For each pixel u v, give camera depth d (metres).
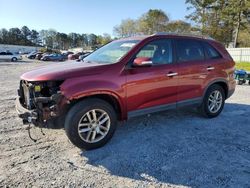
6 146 3.95
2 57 39.66
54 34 122.69
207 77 5.20
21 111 3.71
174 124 5.09
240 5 39.28
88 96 3.72
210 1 45.94
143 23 73.19
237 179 3.09
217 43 5.62
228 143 4.17
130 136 4.42
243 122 5.29
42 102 3.49
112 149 3.89
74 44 122.75
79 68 3.78
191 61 4.94
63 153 3.75
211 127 4.95
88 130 3.77
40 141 4.16
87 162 3.49
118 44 4.72
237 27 41.62
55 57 43.72
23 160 3.51
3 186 2.89
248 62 28.11
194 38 5.16
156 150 3.88
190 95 4.97
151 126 4.95
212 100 5.49
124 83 3.99
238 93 8.66
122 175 3.17
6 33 116.31
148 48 4.37
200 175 3.18
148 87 4.28
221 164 3.46
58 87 3.55
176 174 3.20
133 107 4.18
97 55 4.72
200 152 3.82
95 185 2.95
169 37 4.73
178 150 3.88
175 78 4.63
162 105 4.55
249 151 3.88
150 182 3.03
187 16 49.88
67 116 3.61
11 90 9.08
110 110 3.91
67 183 2.98
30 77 3.69
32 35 123.25
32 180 3.03
